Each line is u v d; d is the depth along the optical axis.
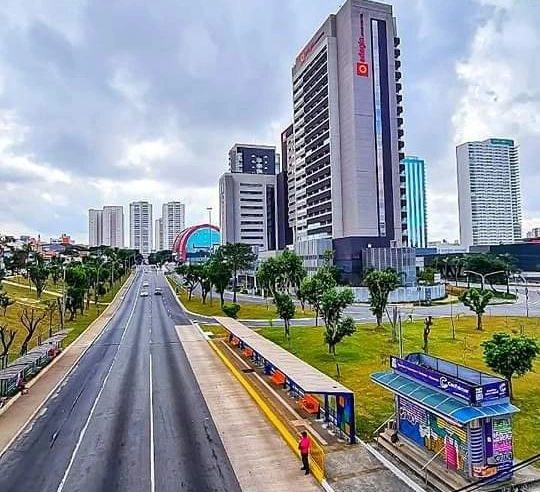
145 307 86.50
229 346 50.59
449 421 19.78
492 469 18.98
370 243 104.75
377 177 111.06
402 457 22.03
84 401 32.53
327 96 119.00
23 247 150.50
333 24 118.44
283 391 33.56
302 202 138.25
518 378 34.16
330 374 36.69
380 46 113.25
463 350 44.03
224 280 81.38
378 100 112.25
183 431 26.61
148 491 20.05
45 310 66.69
